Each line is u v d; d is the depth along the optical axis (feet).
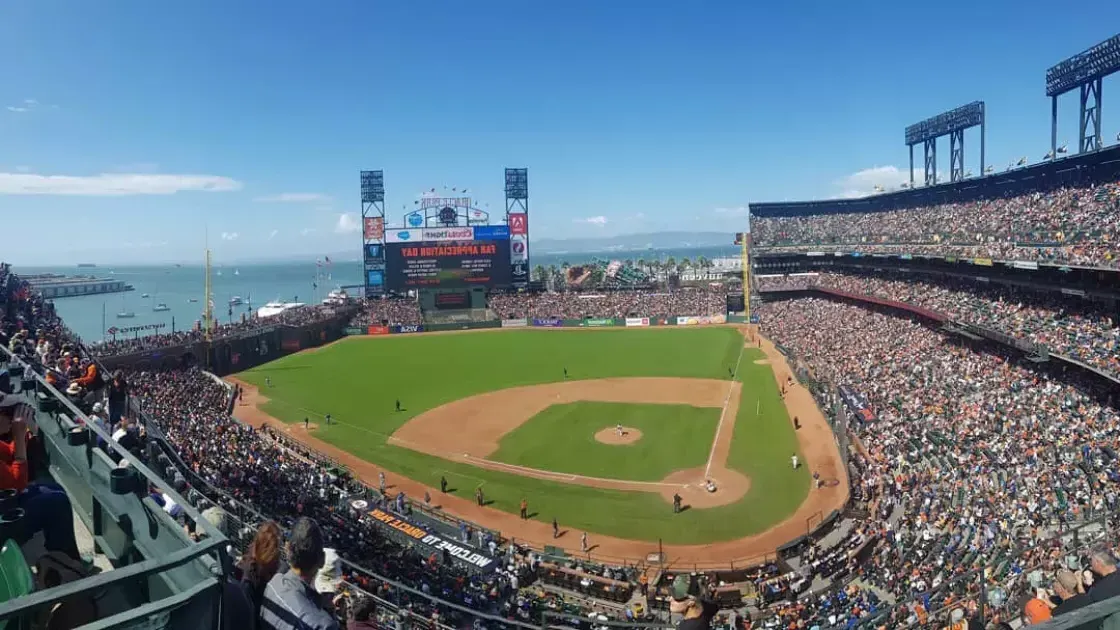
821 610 87.66
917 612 76.07
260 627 17.67
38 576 18.90
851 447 159.02
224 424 161.79
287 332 332.80
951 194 314.14
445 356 313.32
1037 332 176.45
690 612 25.99
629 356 302.86
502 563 104.27
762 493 136.46
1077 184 229.25
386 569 93.25
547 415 201.05
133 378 193.98
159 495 26.81
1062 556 70.33
